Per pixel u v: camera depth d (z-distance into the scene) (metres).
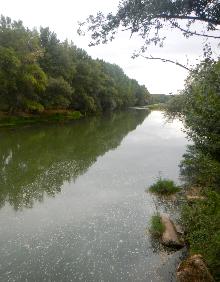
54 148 34.66
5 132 44.34
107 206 17.81
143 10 5.56
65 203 18.17
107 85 102.81
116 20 5.89
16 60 49.50
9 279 10.73
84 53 92.25
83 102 81.06
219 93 6.76
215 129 11.74
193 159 21.36
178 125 66.50
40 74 55.44
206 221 11.01
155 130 56.81
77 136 44.59
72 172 24.97
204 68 6.35
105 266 11.66
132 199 19.03
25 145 35.59
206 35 5.35
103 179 23.28
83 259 12.09
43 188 20.80
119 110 124.94
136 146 38.50
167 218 15.10
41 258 12.10
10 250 12.65
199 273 9.48
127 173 25.20
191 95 12.92
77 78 79.94
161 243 13.31
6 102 54.50
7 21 54.56
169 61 5.84
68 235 14.09
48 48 70.38
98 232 14.43
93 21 6.07
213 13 5.31
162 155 32.97
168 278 10.94
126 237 13.97
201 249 10.77
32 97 57.69
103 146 37.41
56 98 64.75
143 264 11.80
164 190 20.12
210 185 13.20
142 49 6.10
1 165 26.41
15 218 15.89
